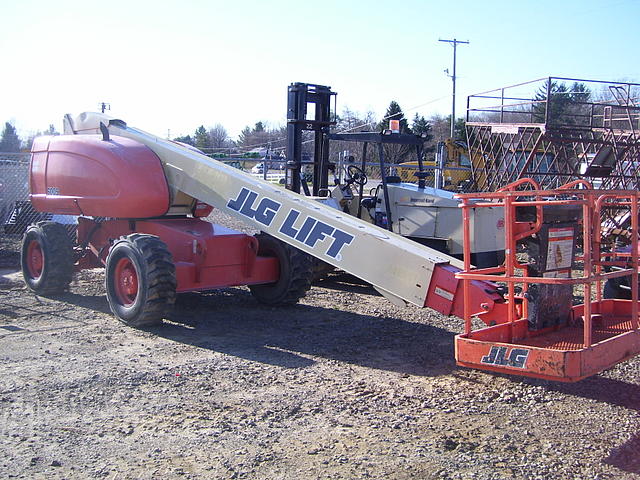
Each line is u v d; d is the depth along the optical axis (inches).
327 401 222.2
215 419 204.7
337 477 167.0
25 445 183.3
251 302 383.9
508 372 194.7
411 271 254.5
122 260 320.8
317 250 284.0
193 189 339.0
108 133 360.8
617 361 201.9
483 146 664.4
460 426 201.9
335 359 271.6
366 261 268.1
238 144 2925.7
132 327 316.5
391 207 435.5
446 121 2566.4
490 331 211.3
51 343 286.5
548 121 535.5
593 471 171.8
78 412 208.5
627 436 194.9
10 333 302.0
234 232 350.0
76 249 408.2
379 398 225.6
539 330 221.5
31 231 387.2
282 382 241.3
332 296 407.2
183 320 334.3
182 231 339.3
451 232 414.9
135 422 201.3
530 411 214.8
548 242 215.3
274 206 303.6
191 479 164.9
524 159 610.9
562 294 226.8
